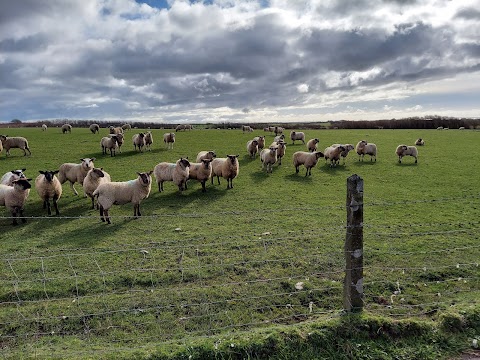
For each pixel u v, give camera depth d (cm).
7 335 618
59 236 1167
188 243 1076
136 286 802
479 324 563
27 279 837
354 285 565
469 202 1587
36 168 2542
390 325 545
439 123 8781
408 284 785
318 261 914
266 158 2386
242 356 503
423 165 2691
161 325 644
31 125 11144
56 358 509
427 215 1372
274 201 1645
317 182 2092
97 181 1519
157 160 2830
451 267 866
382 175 2320
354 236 552
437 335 541
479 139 4612
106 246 1061
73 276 841
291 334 527
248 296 746
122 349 531
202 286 793
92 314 646
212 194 1800
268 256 953
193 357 497
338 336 529
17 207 1338
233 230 1200
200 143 3944
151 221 1330
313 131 6347
